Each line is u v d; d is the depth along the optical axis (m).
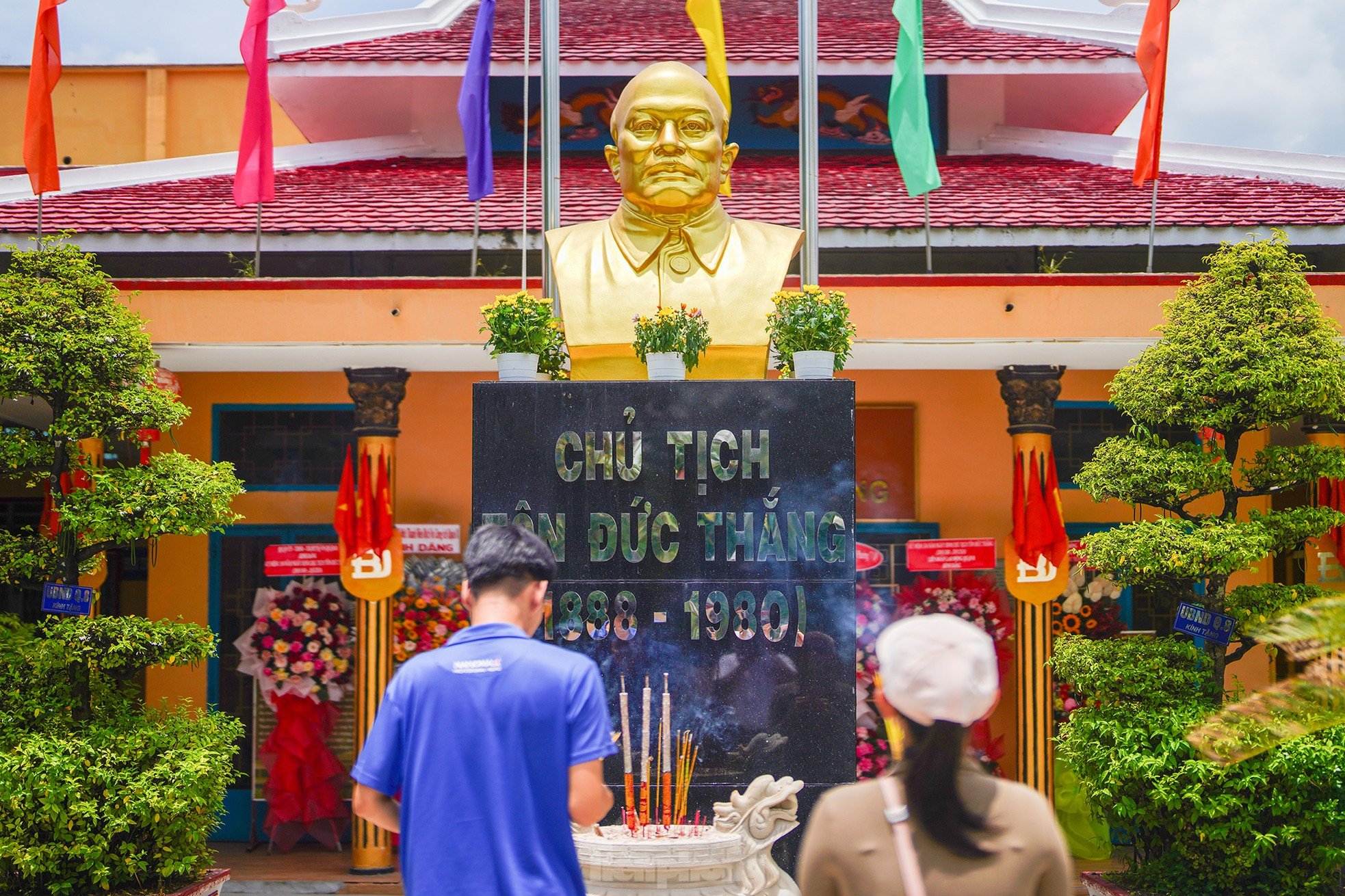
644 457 7.07
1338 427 10.75
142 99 17.00
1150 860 8.39
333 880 9.71
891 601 11.34
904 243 10.94
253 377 11.57
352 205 11.88
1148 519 11.44
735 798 6.04
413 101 13.91
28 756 7.22
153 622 8.13
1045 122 14.46
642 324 7.24
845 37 13.84
